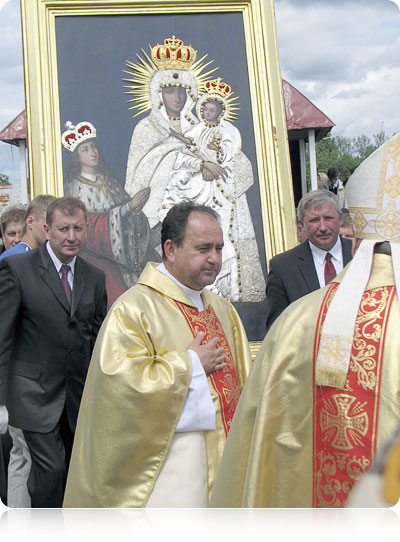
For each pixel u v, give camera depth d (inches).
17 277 146.8
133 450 104.0
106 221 197.5
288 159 205.5
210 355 110.7
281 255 169.8
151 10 205.9
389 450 43.2
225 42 209.0
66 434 151.1
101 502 104.8
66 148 198.7
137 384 104.4
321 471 69.0
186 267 115.9
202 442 108.1
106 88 202.8
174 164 202.4
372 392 67.1
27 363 147.3
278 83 207.9
